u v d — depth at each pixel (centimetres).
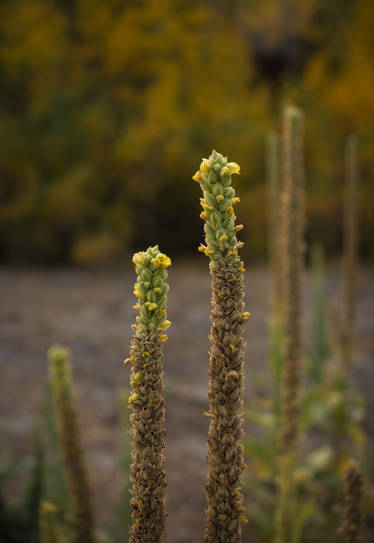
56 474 247
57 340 881
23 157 1819
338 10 2214
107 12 1798
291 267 232
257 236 1680
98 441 521
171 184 1859
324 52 2158
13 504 235
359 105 1833
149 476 91
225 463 91
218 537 93
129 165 1827
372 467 407
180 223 1912
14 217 1725
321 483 371
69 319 1008
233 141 1802
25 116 1848
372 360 722
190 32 1817
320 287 439
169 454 507
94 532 204
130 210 1855
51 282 1377
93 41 1816
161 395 91
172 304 1104
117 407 610
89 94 1889
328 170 1781
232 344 88
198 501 435
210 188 84
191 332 911
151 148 1794
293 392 247
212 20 2044
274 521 339
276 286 339
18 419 560
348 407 386
